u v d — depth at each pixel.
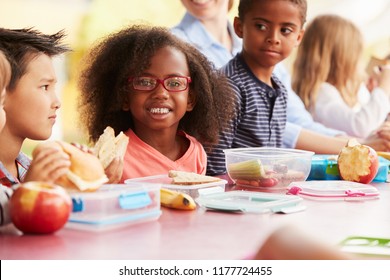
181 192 1.70
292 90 4.11
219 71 2.46
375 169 2.11
